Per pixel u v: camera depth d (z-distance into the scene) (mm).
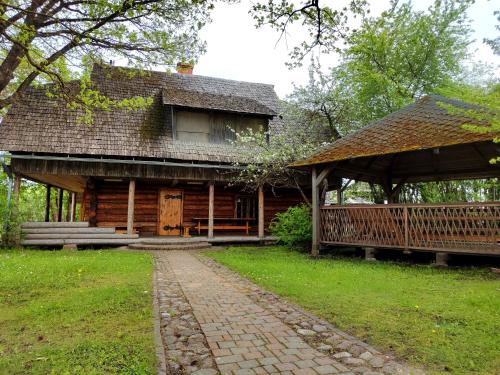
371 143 11297
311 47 6090
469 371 3414
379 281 7531
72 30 5324
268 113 18141
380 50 16469
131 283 7211
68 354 3658
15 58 5348
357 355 3797
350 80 18188
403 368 3477
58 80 6180
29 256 11156
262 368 3488
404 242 10320
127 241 15125
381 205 10883
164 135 16984
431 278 7910
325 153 12250
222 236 17641
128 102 7027
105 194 17797
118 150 15227
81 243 14445
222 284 7504
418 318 4988
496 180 15281
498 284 7180
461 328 4590
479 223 9250
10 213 13672
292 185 16172
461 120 10164
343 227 11828
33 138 14367
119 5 4945
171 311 5359
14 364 3432
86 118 7199
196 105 16938
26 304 5594
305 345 4082
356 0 5484
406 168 14312
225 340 4227
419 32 16969
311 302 5879
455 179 13461
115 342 3984
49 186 18797
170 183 18375
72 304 5504
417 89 17359
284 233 14586
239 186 20000
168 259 11570
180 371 3404
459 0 16250
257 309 5551
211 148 17297
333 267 9609
